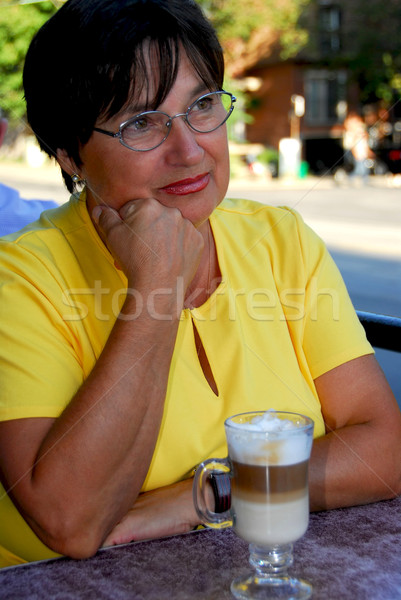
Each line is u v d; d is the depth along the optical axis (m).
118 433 1.07
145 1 1.19
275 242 1.46
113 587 0.90
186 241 1.20
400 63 20.59
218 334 1.32
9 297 1.23
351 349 1.37
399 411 1.35
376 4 20.45
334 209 12.25
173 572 0.93
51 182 12.85
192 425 1.25
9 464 1.08
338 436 1.27
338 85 21.67
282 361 1.36
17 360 1.16
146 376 1.10
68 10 1.20
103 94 1.19
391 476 1.22
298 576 0.91
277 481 0.89
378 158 18.67
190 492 1.19
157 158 1.23
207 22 1.24
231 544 1.01
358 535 1.03
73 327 1.25
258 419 0.97
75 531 1.02
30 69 1.27
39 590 0.90
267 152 20.11
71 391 1.18
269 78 22.11
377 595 0.87
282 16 19.28
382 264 7.48
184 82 1.21
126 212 1.22
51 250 1.31
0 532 1.18
